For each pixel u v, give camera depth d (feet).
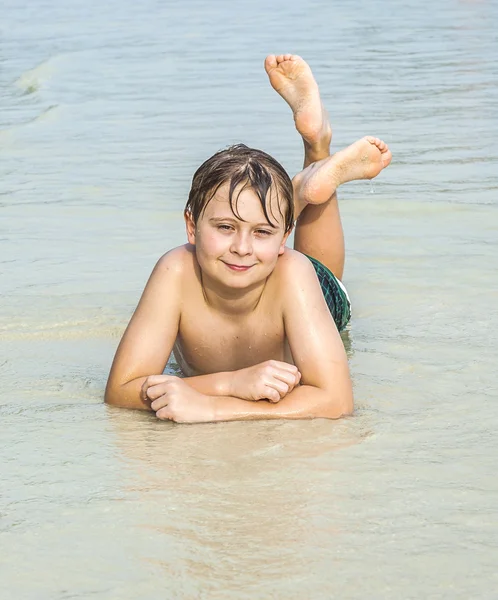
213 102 44.37
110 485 12.55
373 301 20.83
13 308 20.43
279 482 12.61
